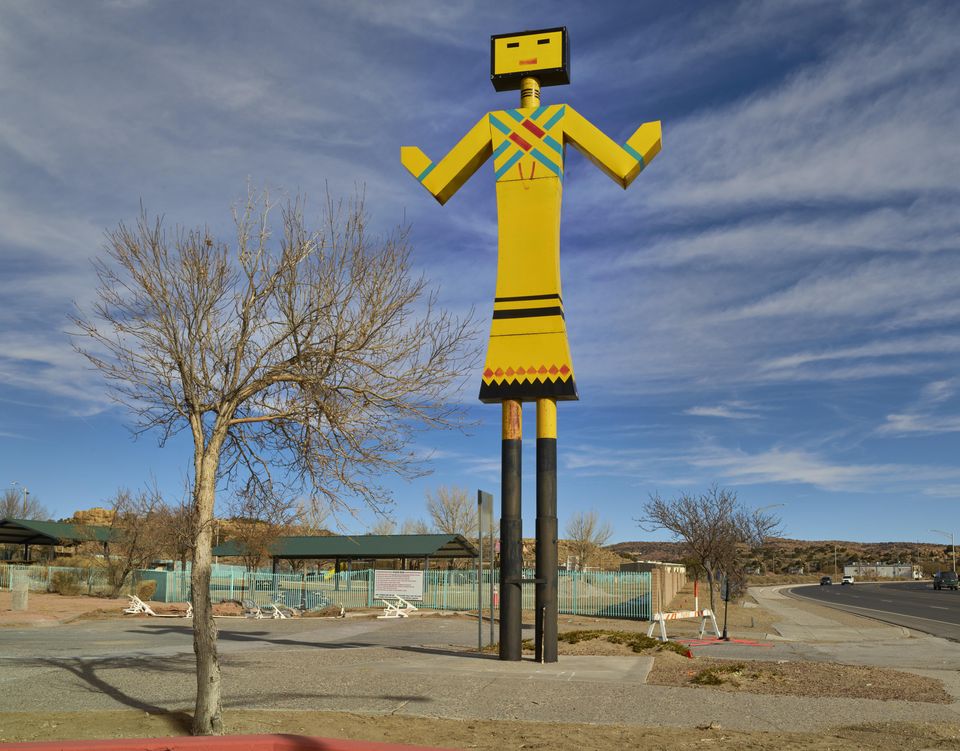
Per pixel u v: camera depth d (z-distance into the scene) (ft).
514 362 49.37
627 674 41.91
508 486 49.24
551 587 47.70
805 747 27.71
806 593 228.22
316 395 32.32
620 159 50.03
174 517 128.16
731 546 81.51
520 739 28.78
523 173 51.13
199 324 32.14
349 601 120.88
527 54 52.85
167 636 66.90
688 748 27.53
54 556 204.33
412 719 31.94
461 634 71.92
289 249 32.91
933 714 33.35
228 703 34.24
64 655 51.11
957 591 248.52
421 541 134.10
